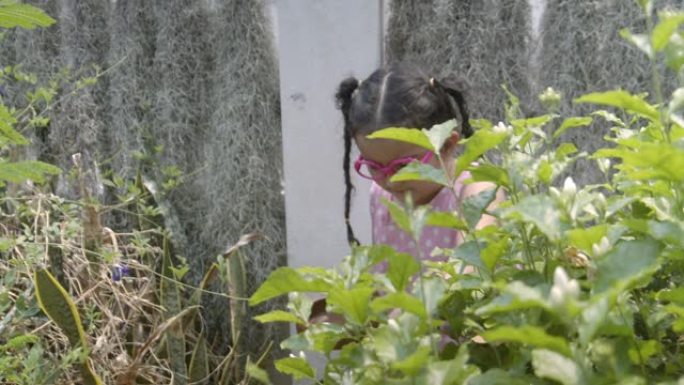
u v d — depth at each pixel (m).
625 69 1.26
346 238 1.54
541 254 0.52
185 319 1.35
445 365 0.34
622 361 0.36
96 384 1.07
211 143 1.63
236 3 1.55
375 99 0.92
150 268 1.39
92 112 1.73
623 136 0.61
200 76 1.64
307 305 0.51
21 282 1.21
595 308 0.32
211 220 1.62
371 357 0.42
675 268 0.47
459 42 1.38
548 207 0.40
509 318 0.42
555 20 1.32
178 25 1.62
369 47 1.46
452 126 0.48
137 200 1.33
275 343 1.57
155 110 1.66
